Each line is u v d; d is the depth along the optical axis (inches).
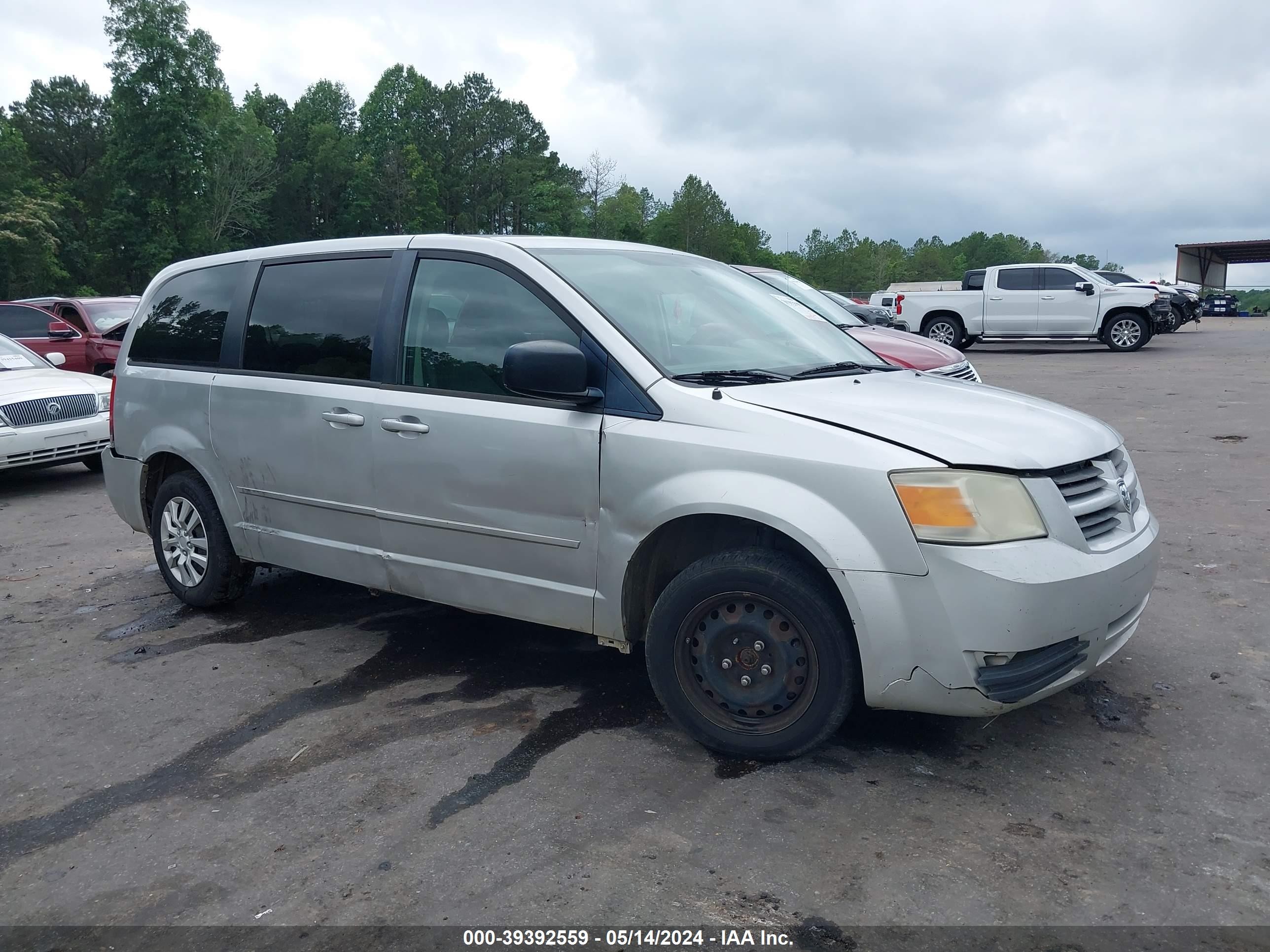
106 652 185.8
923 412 132.8
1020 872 105.4
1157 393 506.3
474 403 151.5
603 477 137.4
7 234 2536.9
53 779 135.6
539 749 137.9
